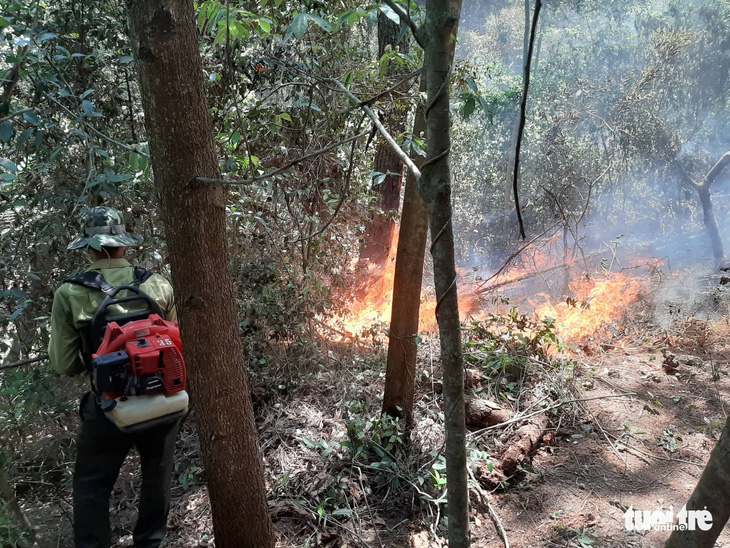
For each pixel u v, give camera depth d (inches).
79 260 129.6
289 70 144.1
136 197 138.8
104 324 90.5
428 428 139.2
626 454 138.9
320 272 184.2
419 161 127.4
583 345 201.0
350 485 119.4
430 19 59.8
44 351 127.9
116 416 86.4
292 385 154.9
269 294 153.8
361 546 106.3
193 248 76.0
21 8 118.0
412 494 119.9
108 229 96.8
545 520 116.6
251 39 151.5
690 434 147.3
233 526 87.0
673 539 62.0
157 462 97.3
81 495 93.2
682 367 184.1
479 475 126.8
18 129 117.2
